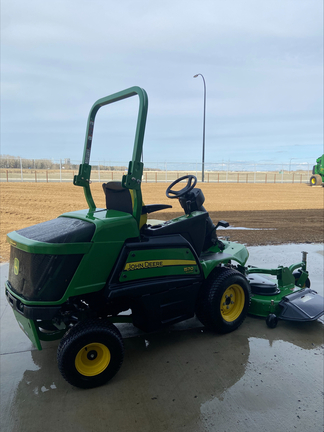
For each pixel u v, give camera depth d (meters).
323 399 2.38
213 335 3.37
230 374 2.69
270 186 28.88
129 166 2.65
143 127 2.63
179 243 3.00
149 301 2.83
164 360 2.91
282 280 3.93
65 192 18.22
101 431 2.11
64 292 2.46
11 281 2.80
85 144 3.25
